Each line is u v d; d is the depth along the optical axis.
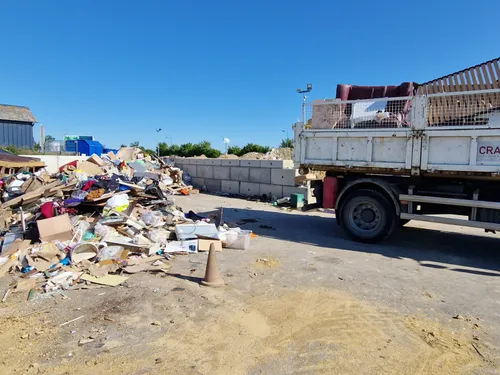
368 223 7.55
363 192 7.45
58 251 5.86
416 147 6.68
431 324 4.00
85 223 6.92
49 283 4.92
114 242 6.29
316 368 3.15
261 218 10.45
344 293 4.85
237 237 6.98
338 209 7.87
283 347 3.49
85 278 5.13
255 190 14.66
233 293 4.78
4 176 10.46
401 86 7.22
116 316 4.07
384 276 5.56
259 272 5.64
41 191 8.31
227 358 3.29
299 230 8.83
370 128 7.17
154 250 6.31
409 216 7.09
